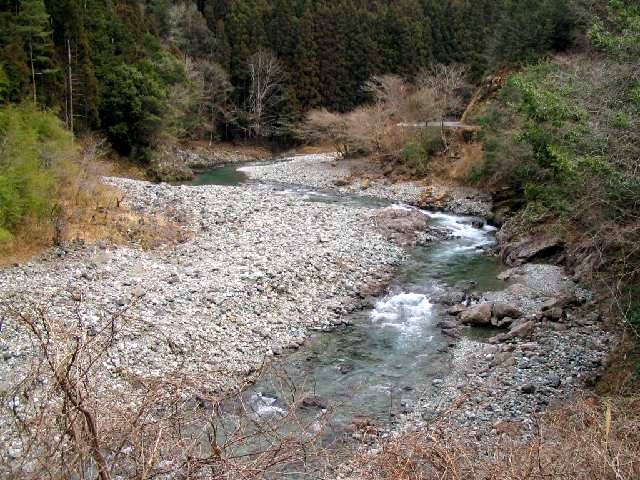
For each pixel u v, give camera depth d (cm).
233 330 1347
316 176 3709
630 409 705
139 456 376
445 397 1080
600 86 1165
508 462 468
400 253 2041
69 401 365
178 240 2030
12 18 2884
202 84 4725
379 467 493
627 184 921
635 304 1094
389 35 5416
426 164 3450
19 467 319
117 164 3512
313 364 1236
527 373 1128
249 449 696
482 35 5384
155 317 1352
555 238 1823
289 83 5316
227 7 5862
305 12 5322
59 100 3098
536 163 1917
